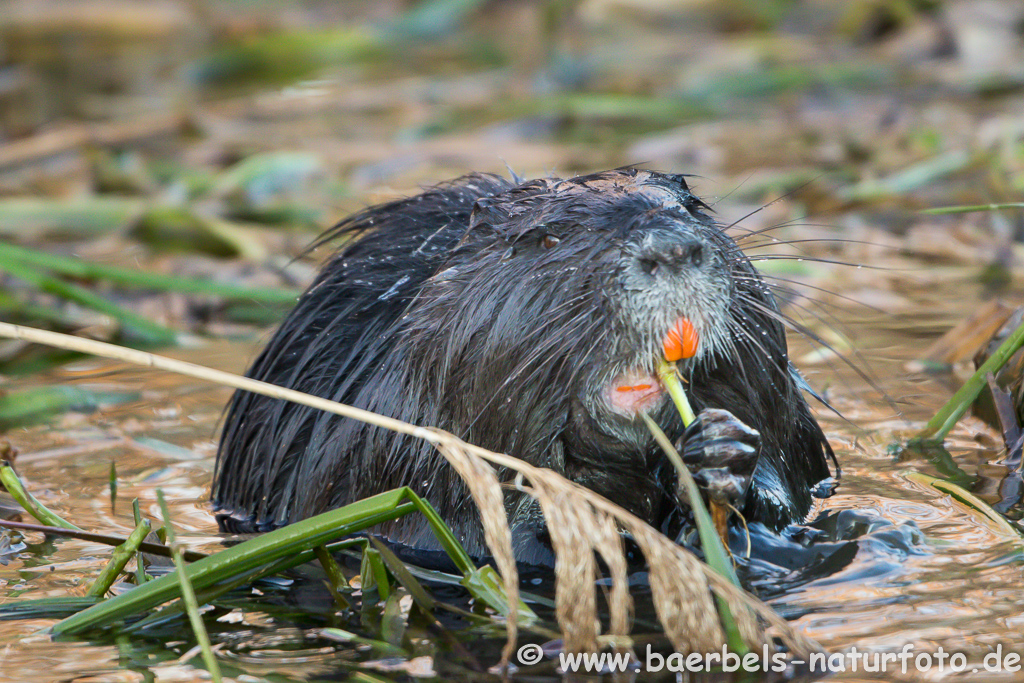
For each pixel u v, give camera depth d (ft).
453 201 24.67
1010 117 52.54
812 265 36.88
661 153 50.65
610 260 18.26
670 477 19.98
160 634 16.85
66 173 48.91
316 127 57.98
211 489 23.67
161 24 83.87
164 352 32.19
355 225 25.68
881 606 16.60
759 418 20.10
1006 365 24.49
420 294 21.36
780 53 67.67
